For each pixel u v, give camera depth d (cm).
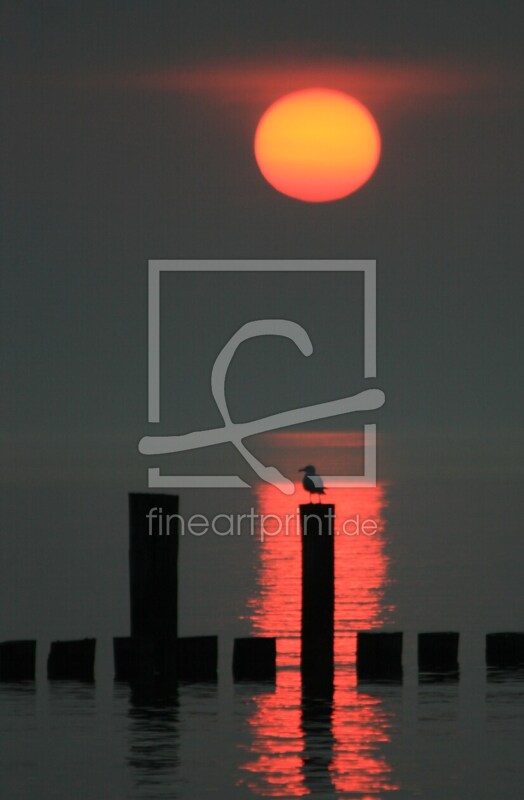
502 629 10425
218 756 6700
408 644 9631
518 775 6438
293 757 6681
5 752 6762
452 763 6581
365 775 6444
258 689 7925
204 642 8106
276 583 12775
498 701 7675
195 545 15788
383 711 7475
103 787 6300
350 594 12244
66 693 7812
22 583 13150
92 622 10981
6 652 8081
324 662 7969
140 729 7125
